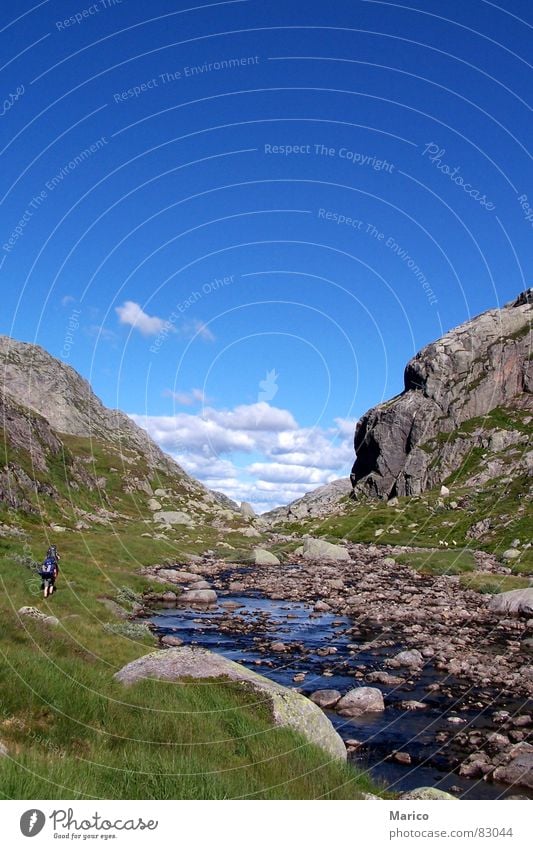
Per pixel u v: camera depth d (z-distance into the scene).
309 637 25.88
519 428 100.56
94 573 33.66
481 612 30.92
